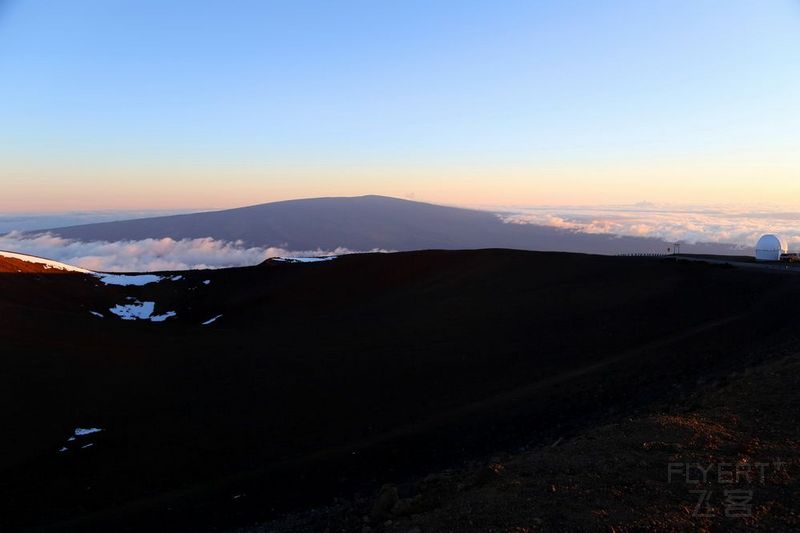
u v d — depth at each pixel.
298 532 11.70
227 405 24.62
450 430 19.92
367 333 35.34
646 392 19.69
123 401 25.11
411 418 22.20
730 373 18.42
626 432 10.80
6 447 20.61
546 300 38.25
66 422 22.83
